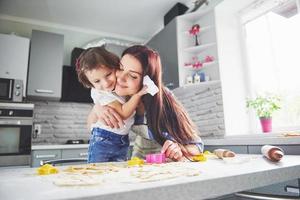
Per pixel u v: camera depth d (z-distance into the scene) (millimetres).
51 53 2719
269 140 1481
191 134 1642
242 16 2445
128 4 2752
